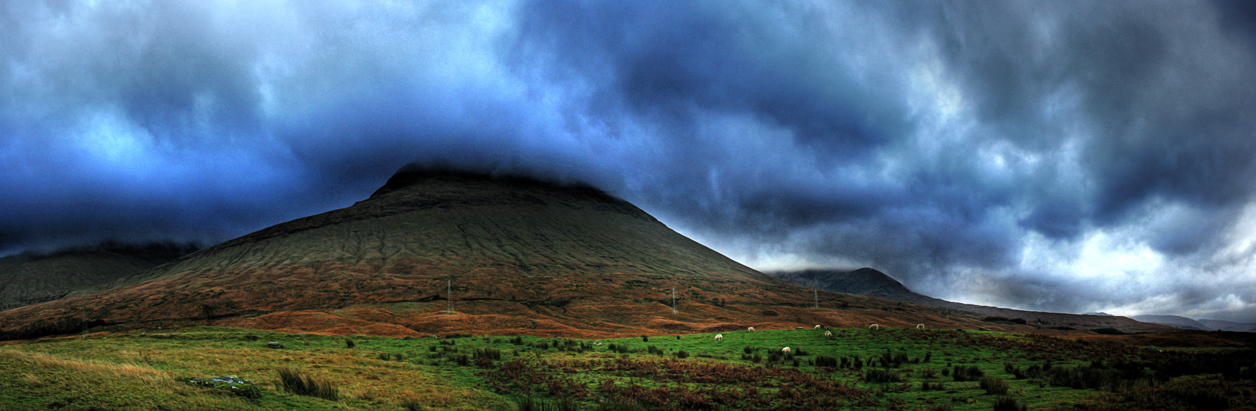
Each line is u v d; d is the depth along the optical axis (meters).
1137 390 26.83
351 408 25.94
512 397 31.83
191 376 27.97
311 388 28.45
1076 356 45.53
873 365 41.84
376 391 30.67
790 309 190.00
